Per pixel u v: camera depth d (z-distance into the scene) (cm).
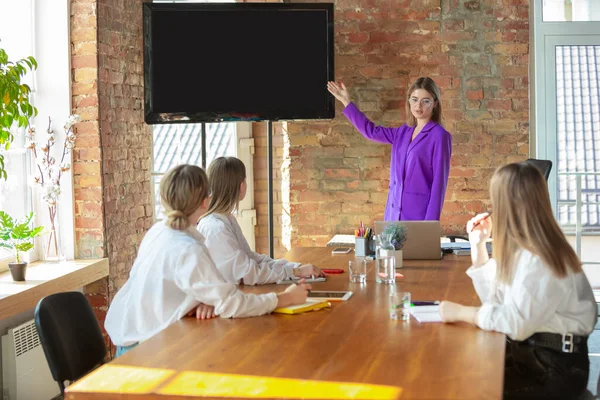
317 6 508
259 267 345
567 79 629
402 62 589
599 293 636
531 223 255
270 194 513
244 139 616
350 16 591
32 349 418
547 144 632
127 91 521
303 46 510
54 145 476
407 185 482
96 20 471
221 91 502
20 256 419
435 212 470
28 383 412
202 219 349
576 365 260
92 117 475
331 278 354
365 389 199
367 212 600
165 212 298
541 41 627
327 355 230
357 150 597
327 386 202
